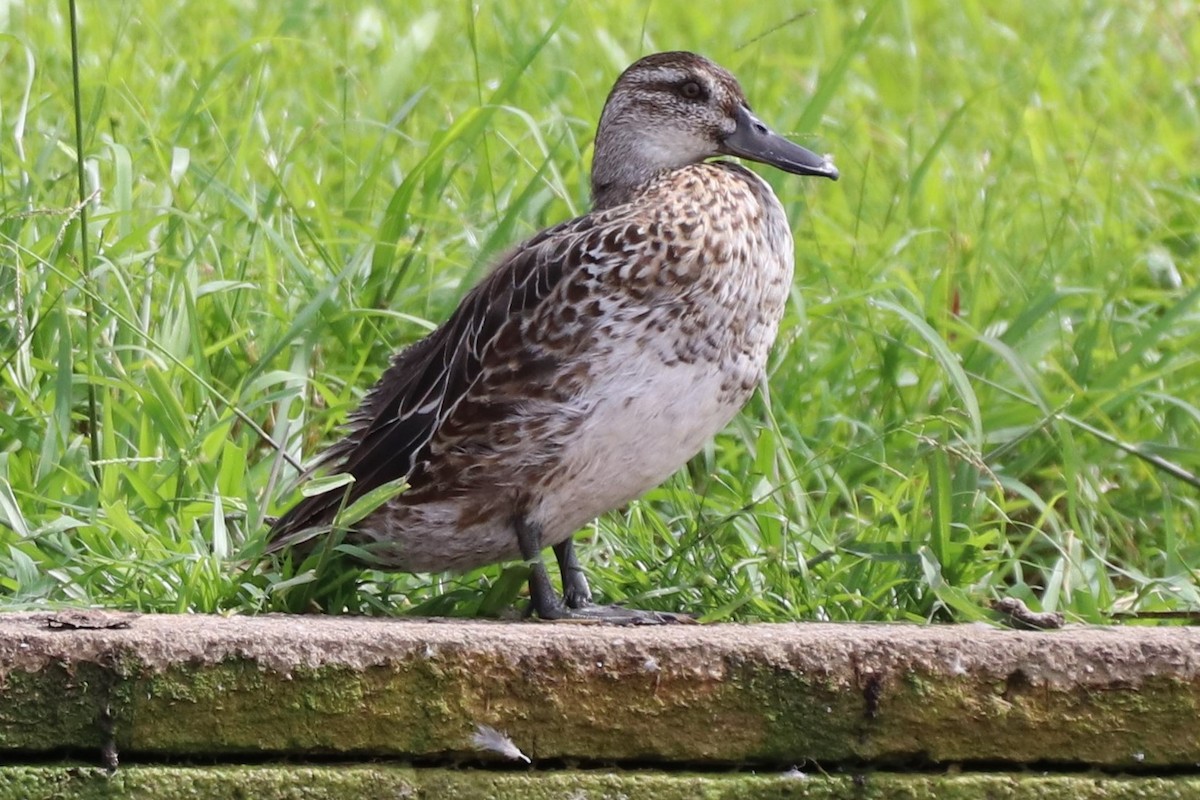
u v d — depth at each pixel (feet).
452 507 25.90
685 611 27.27
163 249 35.35
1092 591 29.30
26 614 21.35
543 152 42.24
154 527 27.30
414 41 45.11
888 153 50.06
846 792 20.85
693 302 25.48
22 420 29.76
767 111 51.24
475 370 25.79
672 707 20.71
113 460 26.78
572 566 27.09
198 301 34.24
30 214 28.76
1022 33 62.28
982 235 40.45
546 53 52.44
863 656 20.81
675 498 30.32
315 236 37.19
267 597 25.44
